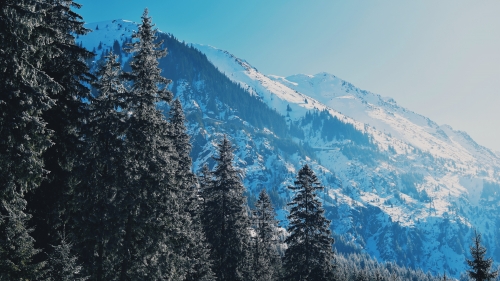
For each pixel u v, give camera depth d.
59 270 15.67
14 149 13.42
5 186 13.45
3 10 12.88
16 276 13.74
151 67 21.91
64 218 20.08
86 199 19.64
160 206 22.02
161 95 22.48
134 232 21.58
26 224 18.20
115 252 20.52
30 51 14.25
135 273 21.42
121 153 20.08
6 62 13.04
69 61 19.95
